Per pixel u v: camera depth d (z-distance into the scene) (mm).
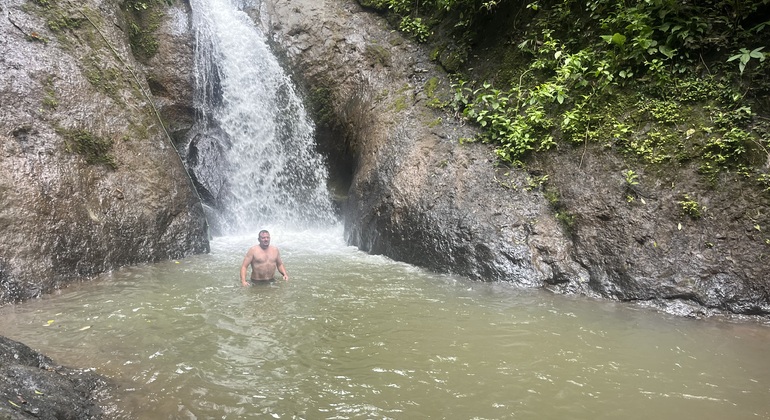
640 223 6844
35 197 7043
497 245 7543
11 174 6957
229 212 11031
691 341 5391
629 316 6105
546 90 8039
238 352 4980
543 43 8883
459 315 6078
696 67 7156
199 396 4145
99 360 4707
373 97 10742
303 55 11828
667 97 7270
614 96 7688
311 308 6234
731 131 6598
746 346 5270
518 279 7277
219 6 12312
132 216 8023
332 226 11195
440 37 10789
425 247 8141
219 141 11344
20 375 3682
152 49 10930
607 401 4191
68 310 6027
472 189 8203
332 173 11711
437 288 7098
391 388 4348
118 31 9211
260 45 12109
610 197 7191
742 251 6258
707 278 6285
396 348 5145
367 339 5352
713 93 6926
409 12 11492
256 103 11867
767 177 6340
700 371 4727
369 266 8172
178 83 11062
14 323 5590
